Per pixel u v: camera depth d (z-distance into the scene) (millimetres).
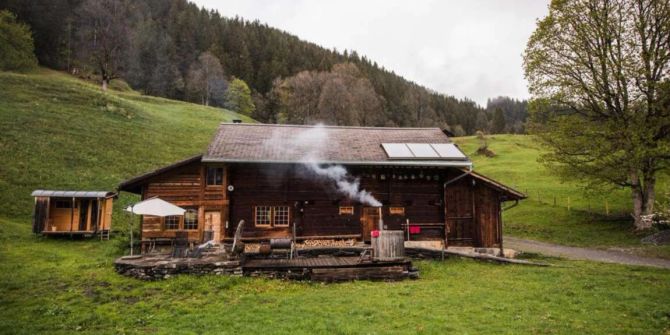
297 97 97188
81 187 30375
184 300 13000
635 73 24672
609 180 26672
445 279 16141
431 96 156875
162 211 17891
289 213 22516
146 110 57312
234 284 14812
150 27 115500
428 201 23469
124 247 21125
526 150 68125
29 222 25141
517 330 9773
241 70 123125
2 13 69188
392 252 16797
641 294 13055
